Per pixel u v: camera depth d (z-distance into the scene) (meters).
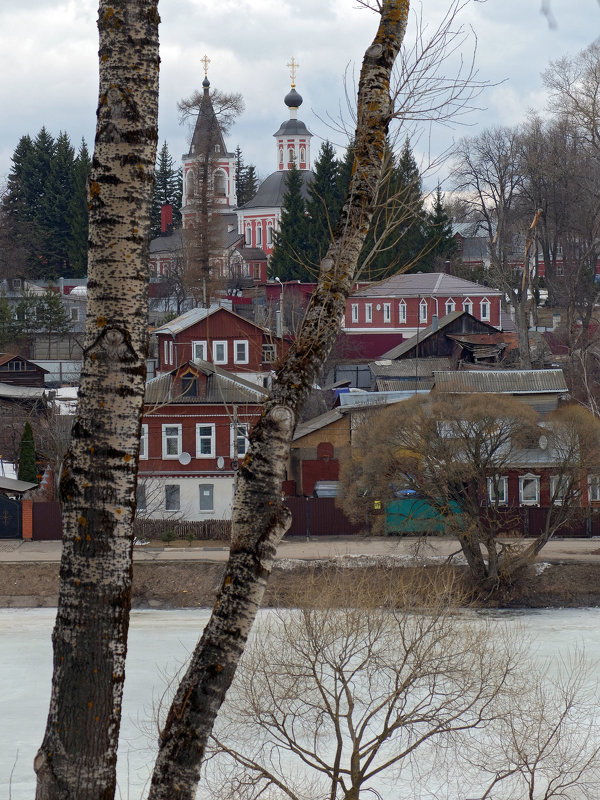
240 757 41.75
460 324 194.25
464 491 99.56
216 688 19.25
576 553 110.69
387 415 102.81
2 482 127.12
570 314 191.50
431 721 45.31
